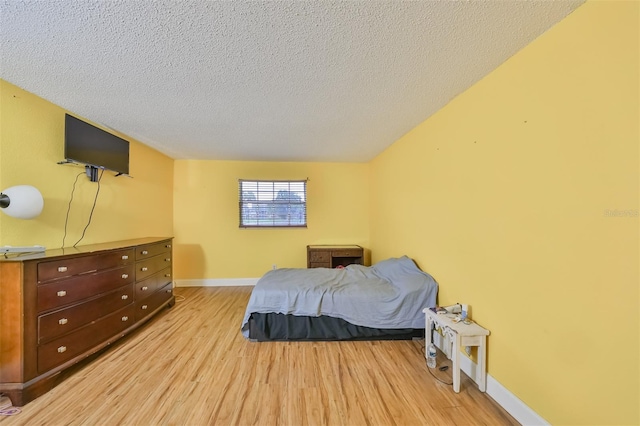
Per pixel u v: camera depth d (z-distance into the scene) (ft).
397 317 7.88
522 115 4.82
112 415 4.91
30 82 6.07
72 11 3.83
